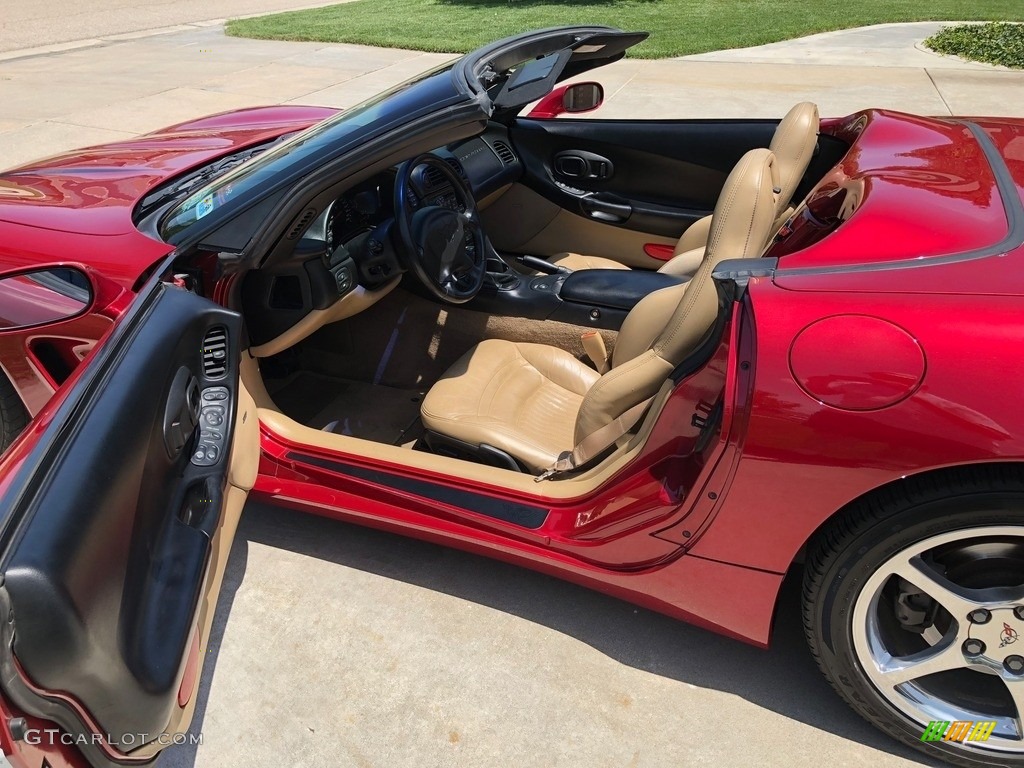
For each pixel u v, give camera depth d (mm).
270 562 2398
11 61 10500
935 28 11359
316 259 2271
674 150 3354
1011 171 1825
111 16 15273
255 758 1837
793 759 1772
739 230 1713
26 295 2271
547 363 2604
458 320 2869
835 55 9484
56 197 2615
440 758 1813
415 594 2266
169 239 2186
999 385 1353
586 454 1992
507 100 2256
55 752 1176
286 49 10844
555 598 2234
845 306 1462
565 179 3562
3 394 2418
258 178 2104
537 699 1941
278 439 2289
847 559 1549
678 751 1802
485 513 2027
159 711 1351
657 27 11508
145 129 6941
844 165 2084
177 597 1481
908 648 1734
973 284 1431
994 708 1663
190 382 1773
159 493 1565
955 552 1534
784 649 2037
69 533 1218
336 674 2031
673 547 1745
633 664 2023
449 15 13141
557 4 13742
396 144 1990
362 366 3041
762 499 1568
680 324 1779
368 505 2184
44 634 1137
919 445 1401
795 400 1471
